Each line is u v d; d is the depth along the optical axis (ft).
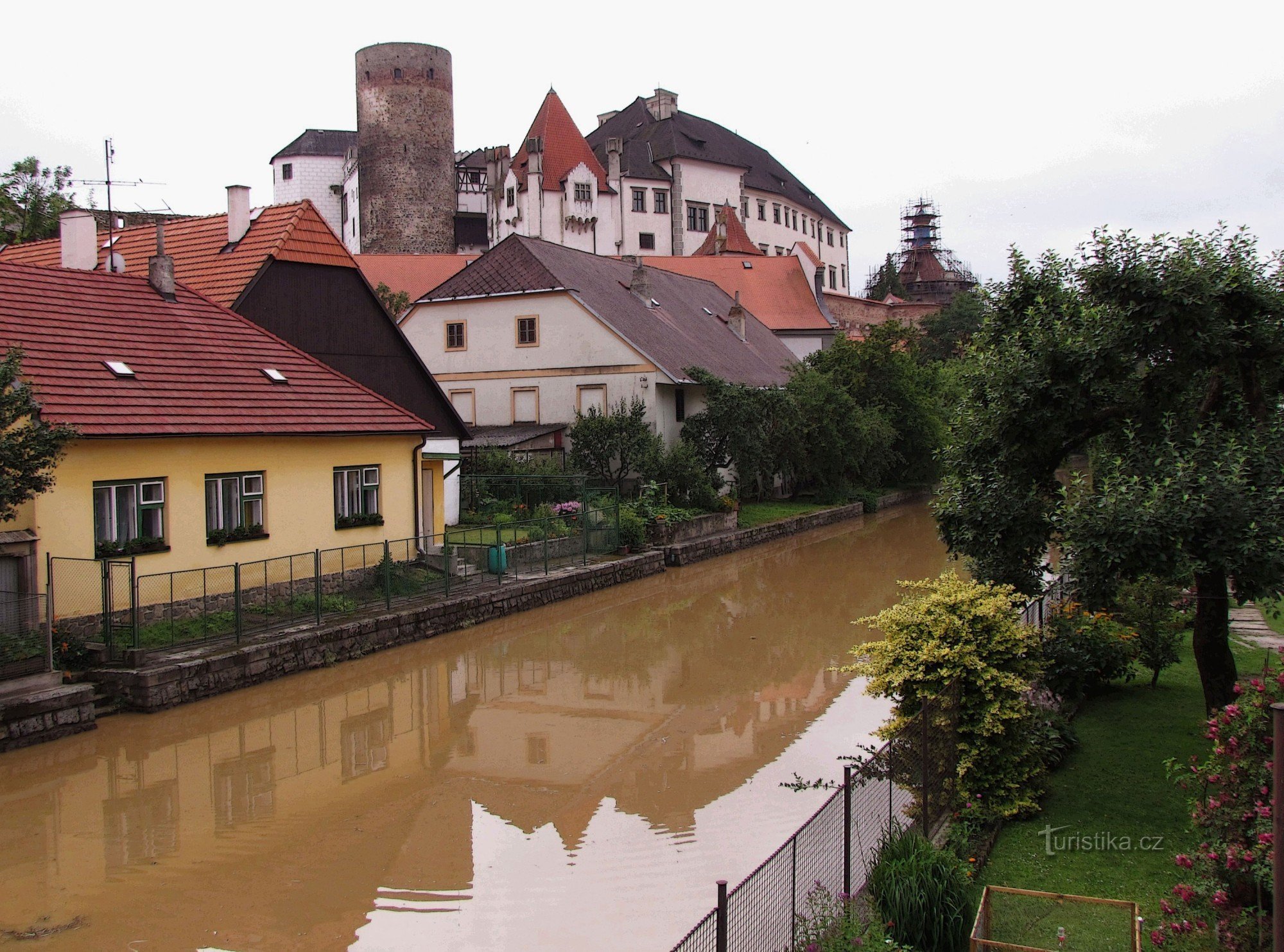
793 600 80.74
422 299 130.52
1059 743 37.52
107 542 52.75
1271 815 21.98
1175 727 41.50
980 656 33.63
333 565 66.49
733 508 111.24
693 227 252.83
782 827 36.29
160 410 56.65
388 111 226.79
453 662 60.85
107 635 49.75
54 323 57.67
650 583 88.28
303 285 82.84
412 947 27.94
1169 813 32.73
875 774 27.35
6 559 48.14
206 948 27.91
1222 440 33.12
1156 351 35.17
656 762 43.65
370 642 61.00
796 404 128.77
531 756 44.45
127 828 36.29
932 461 166.30
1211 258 34.32
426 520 83.61
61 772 41.83
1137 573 31.94
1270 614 53.06
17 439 41.19
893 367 159.63
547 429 120.06
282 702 51.88
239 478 60.64
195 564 57.41
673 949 19.17
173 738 45.88
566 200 222.28
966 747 32.68
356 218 252.62
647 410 118.52
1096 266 35.91
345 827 36.47
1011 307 38.96
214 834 35.78
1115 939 23.45
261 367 67.36
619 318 124.57
